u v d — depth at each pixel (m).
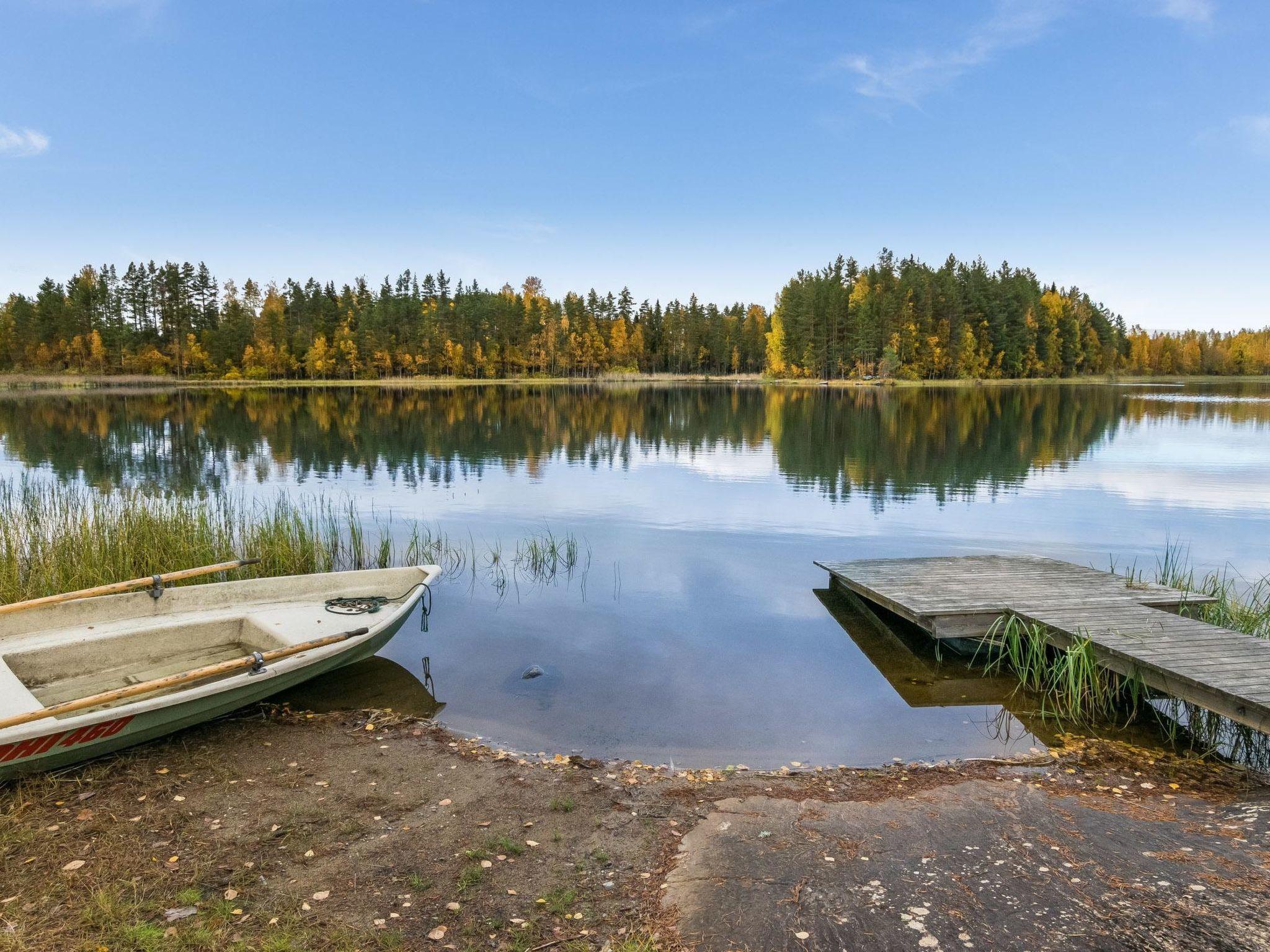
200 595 6.91
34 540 9.34
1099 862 3.62
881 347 78.81
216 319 94.50
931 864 3.62
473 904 3.31
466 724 5.55
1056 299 93.56
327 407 45.81
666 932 3.11
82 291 89.56
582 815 4.18
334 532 11.20
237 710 5.59
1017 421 33.81
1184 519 13.08
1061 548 11.06
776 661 6.90
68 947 2.92
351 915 3.21
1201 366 116.19
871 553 10.82
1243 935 2.99
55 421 33.56
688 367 111.12
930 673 6.68
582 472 18.95
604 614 8.18
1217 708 5.00
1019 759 5.02
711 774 4.77
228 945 2.97
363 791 4.43
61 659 5.60
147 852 3.69
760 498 15.30
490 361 98.69
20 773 4.36
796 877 3.52
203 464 20.23
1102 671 6.04
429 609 8.24
